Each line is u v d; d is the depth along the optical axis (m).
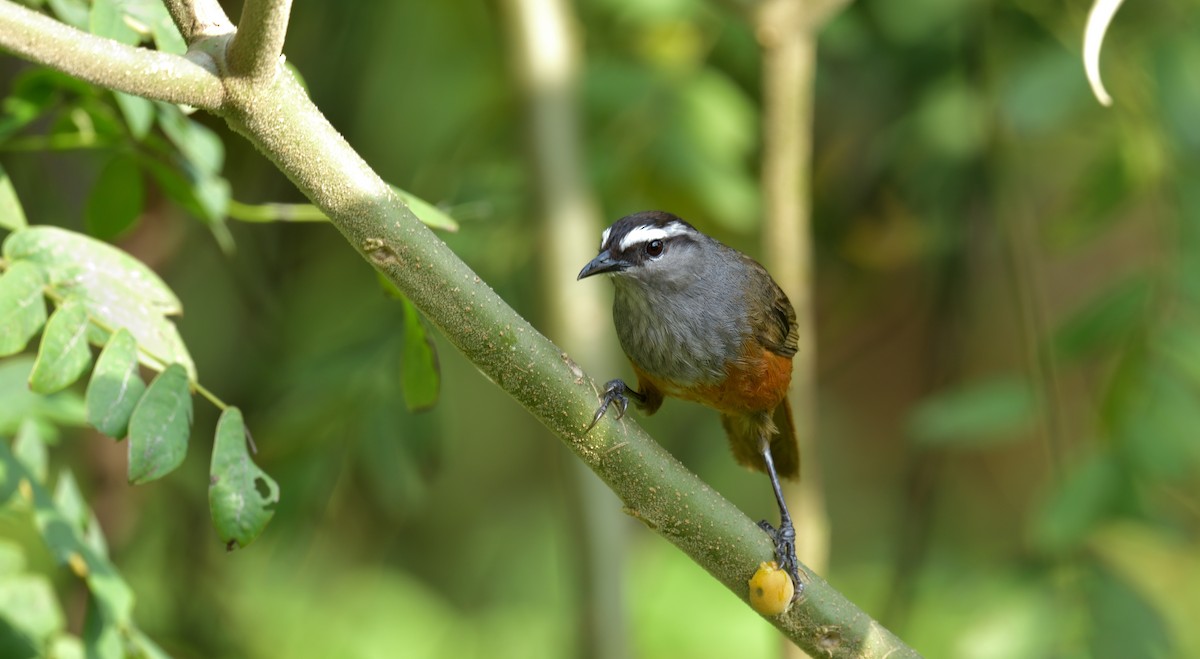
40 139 7.90
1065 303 16.20
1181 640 12.12
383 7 14.10
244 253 14.24
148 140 7.79
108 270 6.61
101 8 6.79
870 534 17.72
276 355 14.18
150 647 7.16
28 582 7.35
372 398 11.48
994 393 11.88
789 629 6.75
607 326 12.03
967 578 13.40
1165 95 11.83
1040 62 12.12
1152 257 11.67
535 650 15.09
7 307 6.23
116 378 6.16
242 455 6.25
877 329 17.22
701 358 9.26
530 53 11.09
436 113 14.66
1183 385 10.91
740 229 12.86
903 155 13.48
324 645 13.42
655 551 15.13
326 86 14.34
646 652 13.88
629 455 6.49
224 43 5.75
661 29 12.86
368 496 12.95
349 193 5.96
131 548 12.60
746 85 13.66
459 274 6.14
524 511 17.20
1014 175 13.23
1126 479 10.83
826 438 18.30
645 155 12.16
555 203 11.12
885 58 13.56
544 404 6.37
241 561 13.60
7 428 7.50
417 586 15.13
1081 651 10.90
